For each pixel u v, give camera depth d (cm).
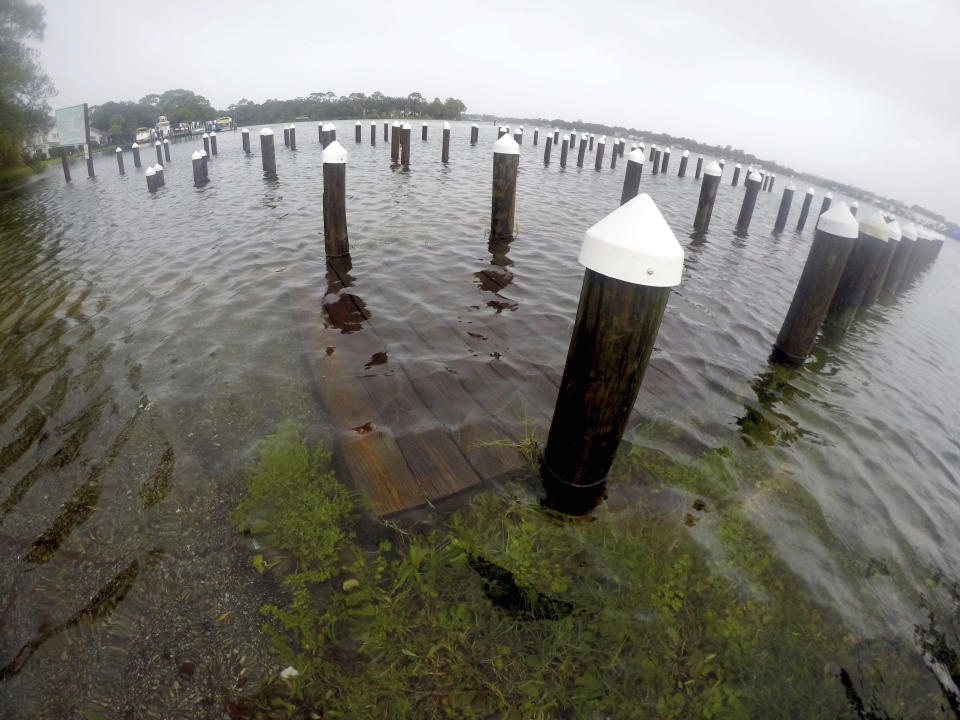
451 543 270
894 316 912
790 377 521
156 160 2786
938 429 481
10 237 1059
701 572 268
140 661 218
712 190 1211
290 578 251
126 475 322
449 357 465
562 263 789
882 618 260
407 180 1662
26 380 438
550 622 232
